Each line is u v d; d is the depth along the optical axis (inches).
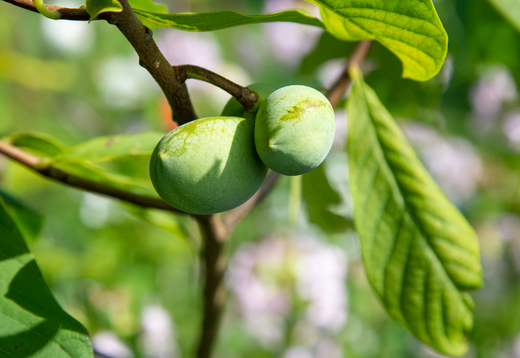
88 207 50.7
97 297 44.9
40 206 52.0
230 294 51.1
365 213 24.0
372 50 31.1
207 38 54.9
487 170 61.9
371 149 24.2
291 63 62.9
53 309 20.8
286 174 19.9
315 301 50.4
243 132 19.8
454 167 58.1
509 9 25.5
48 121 58.2
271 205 61.5
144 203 24.6
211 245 25.3
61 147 26.2
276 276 50.3
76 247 49.6
